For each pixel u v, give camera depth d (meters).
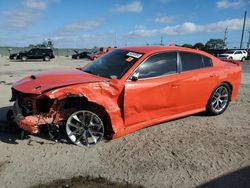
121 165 4.40
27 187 3.79
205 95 6.49
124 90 5.13
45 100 4.87
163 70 5.76
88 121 5.05
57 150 4.85
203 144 5.21
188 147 5.07
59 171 4.20
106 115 5.12
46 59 40.53
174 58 5.98
